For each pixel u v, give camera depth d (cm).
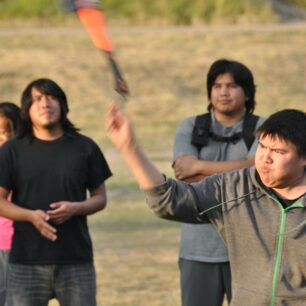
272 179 1249
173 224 3716
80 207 1791
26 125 1819
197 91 7850
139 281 2791
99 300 2564
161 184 1251
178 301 2558
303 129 1243
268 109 7494
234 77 1847
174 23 10231
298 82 8131
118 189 4447
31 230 1784
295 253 1241
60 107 1816
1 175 1798
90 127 6731
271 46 9094
